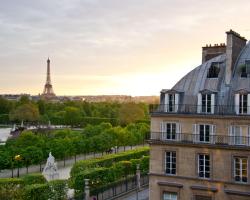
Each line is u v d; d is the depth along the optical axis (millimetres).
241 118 69312
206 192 72125
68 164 146875
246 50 77625
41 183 87500
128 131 179250
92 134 180125
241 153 69062
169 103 77812
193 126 74000
